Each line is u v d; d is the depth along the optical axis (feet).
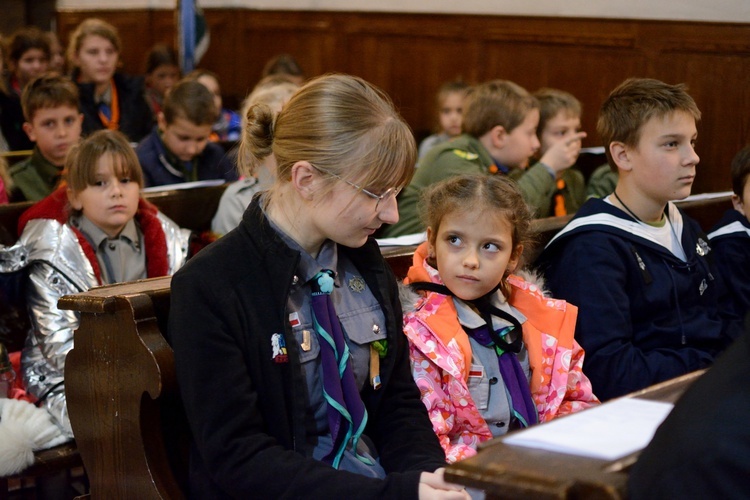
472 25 19.15
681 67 13.65
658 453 3.10
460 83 16.98
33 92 11.83
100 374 5.91
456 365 6.21
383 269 6.01
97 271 8.13
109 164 8.15
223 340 5.17
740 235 8.78
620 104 7.75
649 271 7.59
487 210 6.27
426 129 20.58
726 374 3.13
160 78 20.62
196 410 5.14
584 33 16.56
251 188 10.19
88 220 8.41
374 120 5.29
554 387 6.63
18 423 6.93
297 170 5.29
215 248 5.42
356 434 5.54
